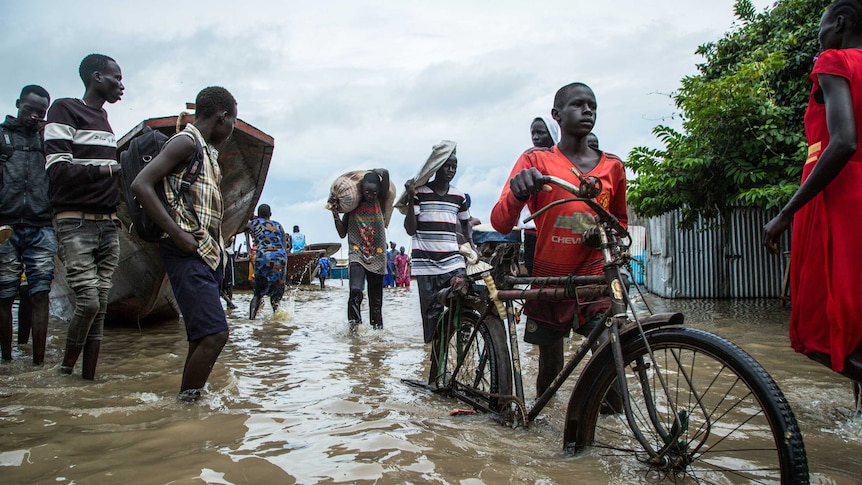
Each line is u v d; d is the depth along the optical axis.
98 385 4.12
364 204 7.09
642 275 14.62
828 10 2.84
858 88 2.51
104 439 2.91
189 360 3.62
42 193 4.91
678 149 10.27
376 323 7.29
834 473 2.53
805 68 9.81
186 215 3.57
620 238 2.87
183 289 3.58
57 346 5.78
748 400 3.65
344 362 5.19
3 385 4.10
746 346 5.63
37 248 4.89
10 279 4.87
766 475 2.46
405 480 2.43
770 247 2.81
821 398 3.76
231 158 7.31
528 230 4.60
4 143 4.71
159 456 2.69
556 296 3.15
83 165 4.32
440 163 5.73
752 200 9.05
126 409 3.46
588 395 2.76
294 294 15.07
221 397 3.81
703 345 2.35
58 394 3.85
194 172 3.58
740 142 9.59
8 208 4.75
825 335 2.65
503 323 3.63
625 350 2.67
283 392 4.02
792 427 2.06
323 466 2.57
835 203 2.58
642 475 2.49
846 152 2.45
